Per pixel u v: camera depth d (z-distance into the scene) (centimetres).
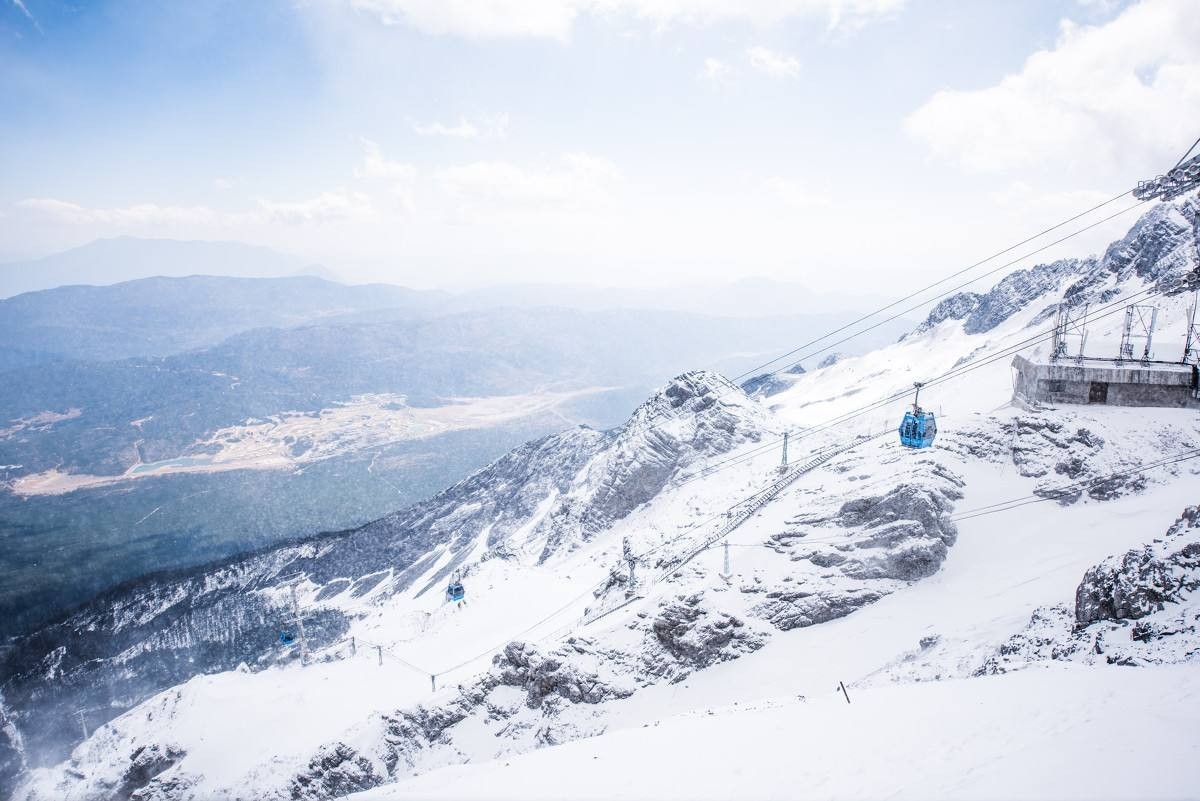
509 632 10156
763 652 5409
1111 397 6619
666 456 16225
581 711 5659
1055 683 2397
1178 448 5809
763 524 7506
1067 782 1593
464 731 6244
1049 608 3744
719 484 14050
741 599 6081
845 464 7956
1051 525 5544
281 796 6334
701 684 5341
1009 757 1861
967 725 2234
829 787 2081
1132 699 2036
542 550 17162
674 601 6038
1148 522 4956
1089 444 6106
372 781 6100
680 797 2388
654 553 9088
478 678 6650
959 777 1830
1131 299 14000
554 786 2923
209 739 9194
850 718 2684
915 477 6325
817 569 6031
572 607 10462
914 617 4969
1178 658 2431
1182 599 2877
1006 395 12469
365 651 11444
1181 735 1669
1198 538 3112
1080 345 7044
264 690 10350
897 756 2155
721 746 2825
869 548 5931
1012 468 6475
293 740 8650
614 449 19788
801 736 2638
